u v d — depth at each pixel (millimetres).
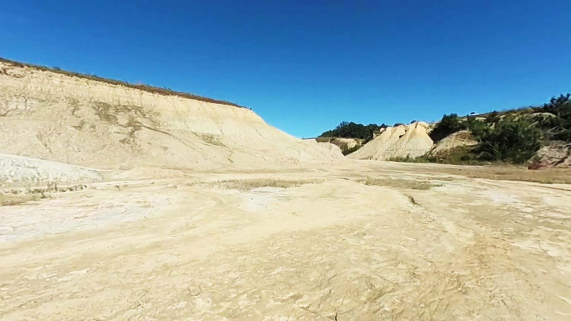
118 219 9062
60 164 16781
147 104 33719
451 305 4695
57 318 4094
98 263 5910
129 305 4461
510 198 13727
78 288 4918
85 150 22891
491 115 53094
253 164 29531
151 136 27891
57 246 6738
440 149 47594
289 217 9812
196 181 18094
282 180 19828
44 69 29562
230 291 4953
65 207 10242
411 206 11891
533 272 5902
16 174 14016
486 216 10297
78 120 26625
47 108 26547
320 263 6156
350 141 88438
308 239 7641
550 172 27156
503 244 7496
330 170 29266
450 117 54906
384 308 4578
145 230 8102
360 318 4316
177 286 5074
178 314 4270
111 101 31531
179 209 10578
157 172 19219
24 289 4828
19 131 21891
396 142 58094
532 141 36156
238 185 16984
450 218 9992
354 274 5676
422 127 57688
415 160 47406
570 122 36750
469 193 15148
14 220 8547
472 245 7414
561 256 6727
